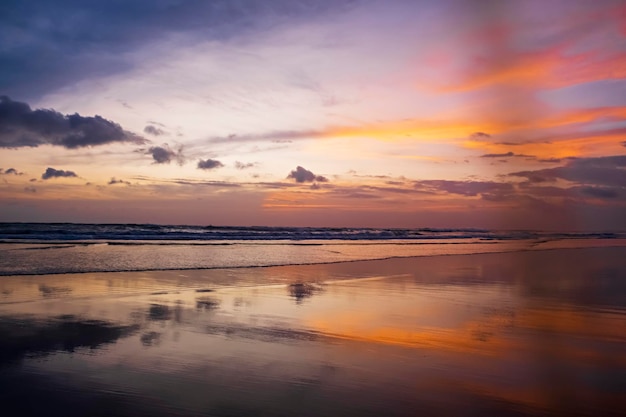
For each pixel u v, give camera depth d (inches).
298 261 716.0
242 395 180.2
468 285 479.2
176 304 358.6
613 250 1103.0
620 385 197.0
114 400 174.2
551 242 1557.6
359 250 1002.7
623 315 338.6
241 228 2201.0
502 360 228.4
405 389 188.4
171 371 206.8
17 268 534.0
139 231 1544.0
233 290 427.2
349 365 218.2
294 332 280.1
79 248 834.8
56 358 223.8
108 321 300.4
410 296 411.2
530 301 389.4
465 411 167.9
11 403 169.9
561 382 199.0
